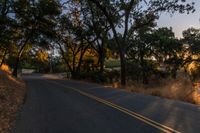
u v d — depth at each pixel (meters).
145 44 51.12
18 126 10.63
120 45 33.47
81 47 54.12
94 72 48.78
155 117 11.78
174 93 19.83
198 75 40.56
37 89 26.12
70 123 10.92
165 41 50.84
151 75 44.44
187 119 11.37
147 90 23.34
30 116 12.54
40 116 12.50
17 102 16.77
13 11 40.94
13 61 80.44
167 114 12.47
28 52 68.62
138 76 47.12
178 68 55.00
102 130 9.68
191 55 56.34
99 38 47.16
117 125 10.38
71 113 13.10
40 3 44.88
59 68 123.19
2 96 16.48
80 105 15.55
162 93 20.78
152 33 51.12
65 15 48.94
